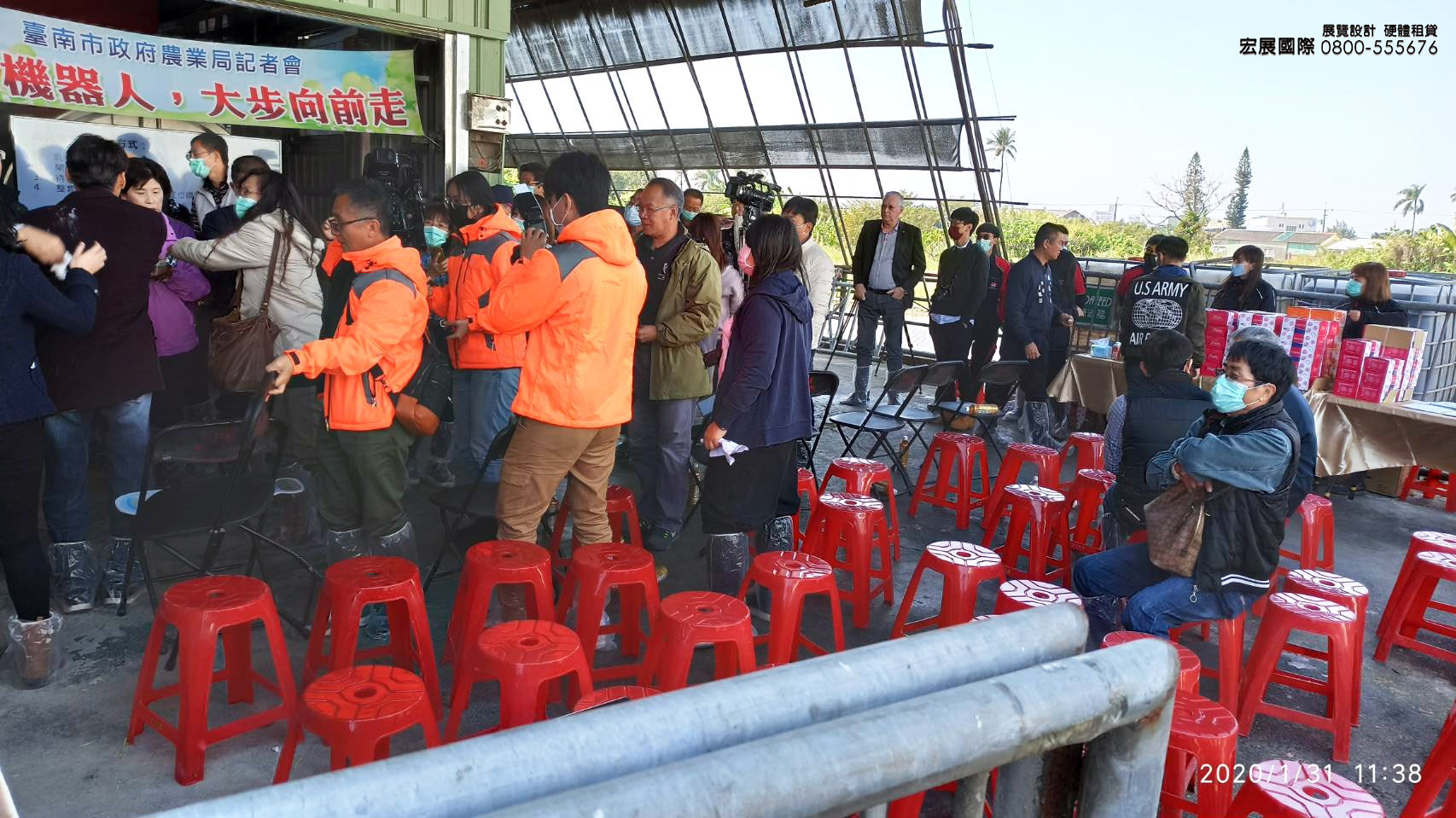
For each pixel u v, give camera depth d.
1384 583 4.51
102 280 3.25
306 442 3.44
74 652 3.11
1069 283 7.23
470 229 4.10
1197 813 2.18
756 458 3.39
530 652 2.30
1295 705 3.23
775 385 3.34
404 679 2.19
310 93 5.68
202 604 2.46
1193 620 3.00
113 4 7.81
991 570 3.16
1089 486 4.42
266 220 3.98
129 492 3.59
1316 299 7.00
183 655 2.42
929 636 0.71
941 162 9.76
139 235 3.35
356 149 6.99
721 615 2.57
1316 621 2.88
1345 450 5.38
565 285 2.92
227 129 7.43
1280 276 7.62
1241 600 2.96
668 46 11.38
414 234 5.11
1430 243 38.22
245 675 2.84
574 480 3.28
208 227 4.95
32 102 5.17
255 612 2.50
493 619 3.34
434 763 0.53
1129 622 3.03
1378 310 6.09
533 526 3.21
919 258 7.67
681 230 4.06
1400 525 5.45
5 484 2.72
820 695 0.64
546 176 3.01
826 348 11.45
